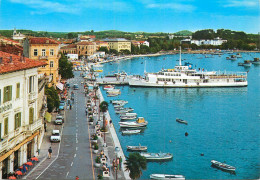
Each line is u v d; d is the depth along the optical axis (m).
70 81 197.38
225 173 66.88
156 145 84.38
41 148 67.88
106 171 54.09
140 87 195.62
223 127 103.81
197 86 195.38
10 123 51.31
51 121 92.75
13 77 51.91
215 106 139.62
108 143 74.00
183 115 121.62
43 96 83.62
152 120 113.75
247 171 68.31
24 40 127.00
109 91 168.25
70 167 57.31
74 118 97.94
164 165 70.31
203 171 67.62
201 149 81.81
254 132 97.81
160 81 194.38
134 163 49.75
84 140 74.81
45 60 120.44
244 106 139.50
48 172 54.34
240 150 81.56
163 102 149.38
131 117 114.38
